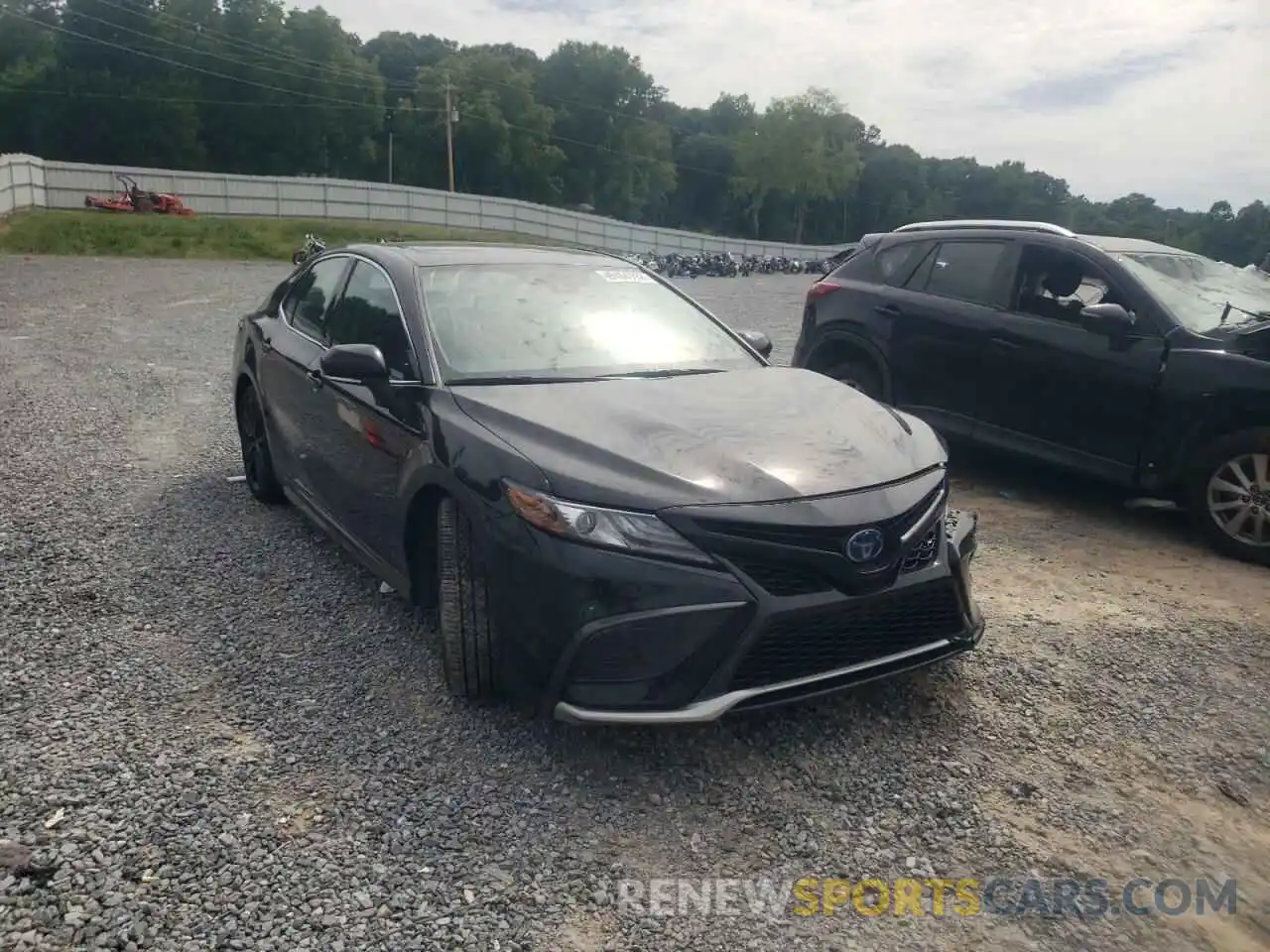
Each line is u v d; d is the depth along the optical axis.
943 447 3.91
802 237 118.75
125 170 47.84
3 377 9.68
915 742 3.47
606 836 2.92
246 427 5.99
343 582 4.71
